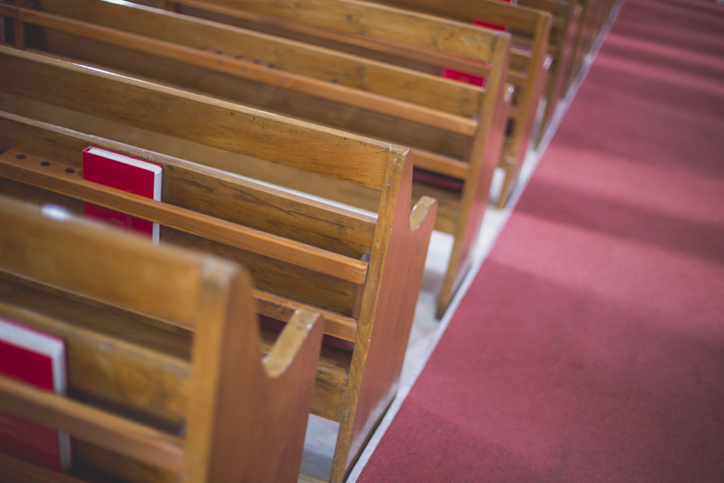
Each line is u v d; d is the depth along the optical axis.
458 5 3.16
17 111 2.75
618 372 2.59
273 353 1.17
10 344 1.00
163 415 1.01
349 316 1.67
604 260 3.46
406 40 2.24
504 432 2.20
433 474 1.98
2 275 1.56
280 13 2.37
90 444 1.16
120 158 1.51
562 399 2.39
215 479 0.98
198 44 2.53
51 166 1.57
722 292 3.31
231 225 1.50
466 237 2.70
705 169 4.95
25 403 0.97
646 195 4.36
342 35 3.10
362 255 1.56
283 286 1.69
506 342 2.68
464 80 3.08
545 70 3.53
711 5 12.48
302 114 2.67
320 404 1.78
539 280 3.18
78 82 1.49
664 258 3.58
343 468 1.86
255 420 1.08
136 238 0.81
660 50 8.48
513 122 3.75
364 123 2.60
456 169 2.49
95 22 2.59
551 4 4.25
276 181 2.79
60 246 0.84
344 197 2.74
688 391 2.54
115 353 0.96
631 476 2.08
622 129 5.52
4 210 0.83
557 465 2.09
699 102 6.60
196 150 2.81
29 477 1.13
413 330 2.68
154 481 1.17
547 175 4.44
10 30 2.78
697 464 2.17
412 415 2.22
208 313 0.80
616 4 10.84
